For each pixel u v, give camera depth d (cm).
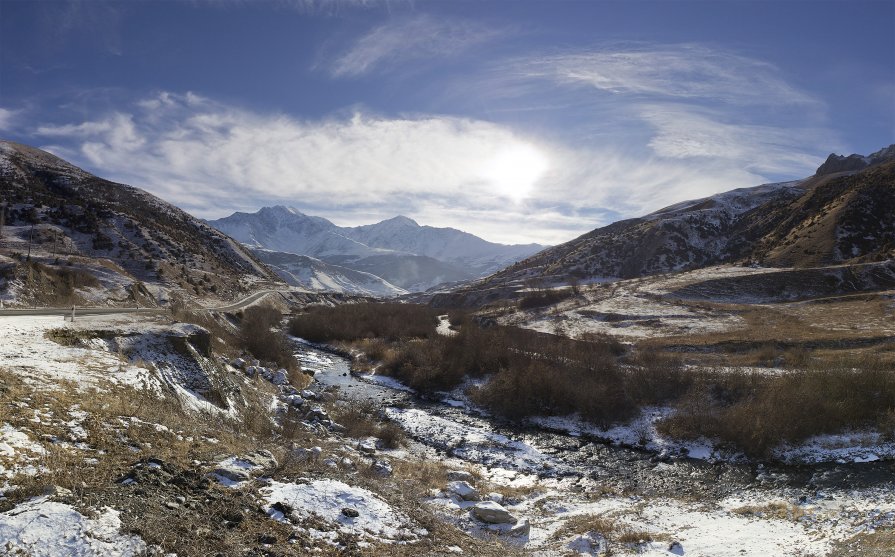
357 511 1216
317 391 3941
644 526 1778
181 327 2681
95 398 1457
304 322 7412
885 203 10356
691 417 3198
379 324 7462
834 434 2845
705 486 2433
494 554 1265
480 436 3275
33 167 13400
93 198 12719
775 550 1458
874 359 3662
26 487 877
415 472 2230
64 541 757
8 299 4278
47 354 1861
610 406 3528
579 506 2080
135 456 1154
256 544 935
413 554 1097
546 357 4459
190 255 11369
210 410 2078
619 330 6450
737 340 5003
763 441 2820
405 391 4428
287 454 1680
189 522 930
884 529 1561
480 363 4594
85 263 6762
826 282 7788
